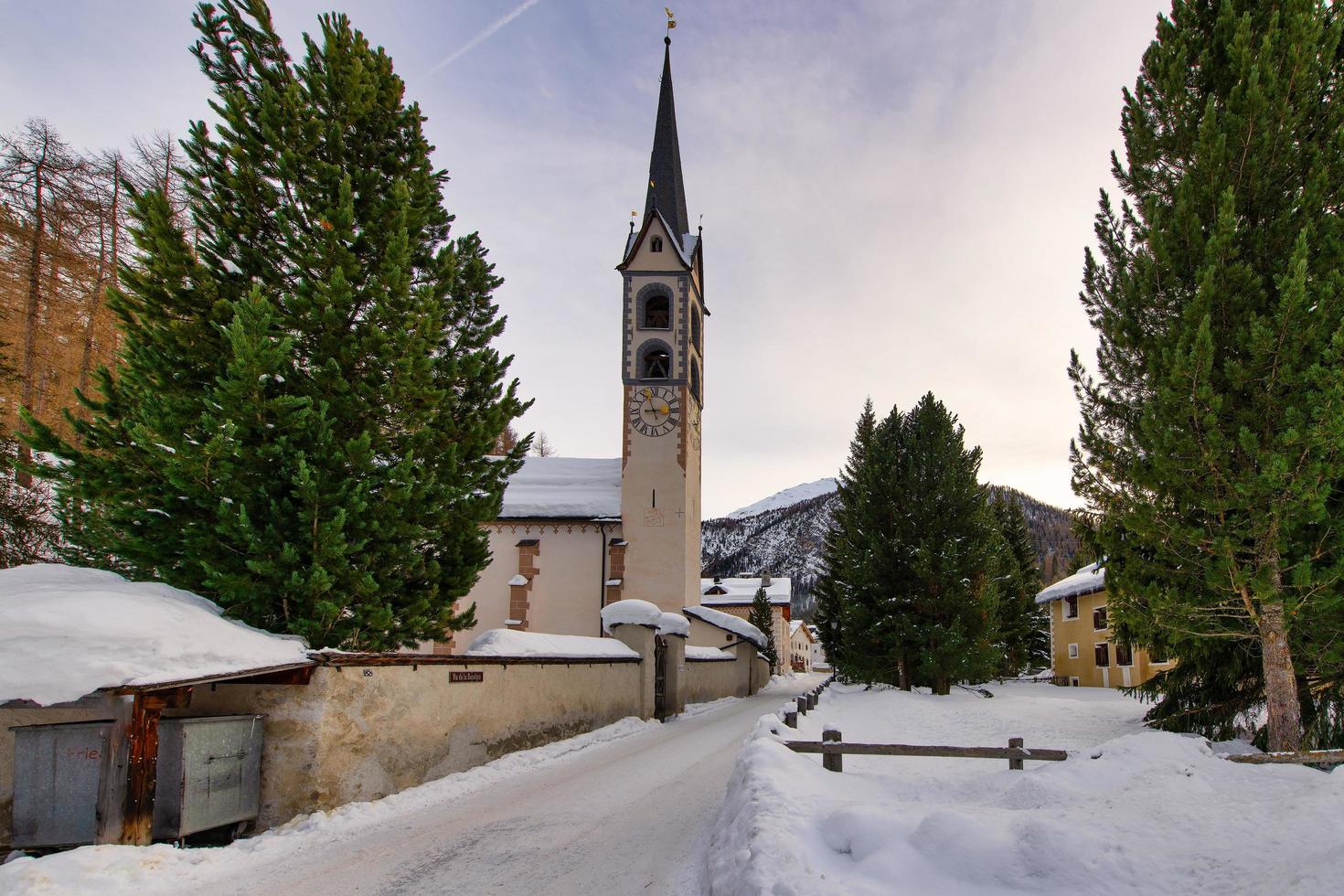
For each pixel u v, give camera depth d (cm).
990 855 558
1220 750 1304
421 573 1388
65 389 3167
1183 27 1441
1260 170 1285
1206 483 1179
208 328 1280
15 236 3089
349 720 1052
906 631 3003
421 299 1384
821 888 538
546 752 1546
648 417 3844
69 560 1509
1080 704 2600
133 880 720
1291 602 1134
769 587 8788
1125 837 559
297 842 890
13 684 766
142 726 827
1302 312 1138
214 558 1159
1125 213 1455
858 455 4038
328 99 1477
